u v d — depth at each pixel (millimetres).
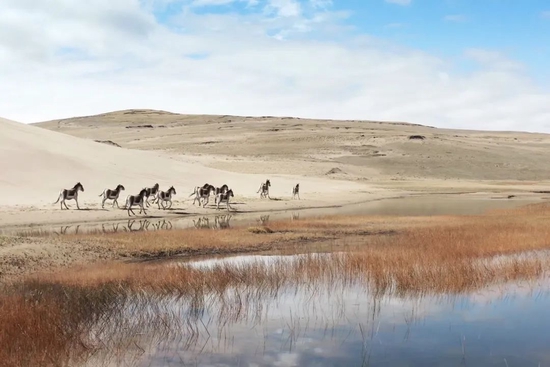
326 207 46656
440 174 106188
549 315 11438
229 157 101750
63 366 8219
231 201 46094
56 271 16422
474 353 9008
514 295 13414
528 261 16828
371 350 9125
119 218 34000
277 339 9656
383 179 91688
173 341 9523
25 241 19953
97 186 46406
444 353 8984
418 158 116188
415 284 14078
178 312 11555
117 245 21188
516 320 11102
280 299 12914
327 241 24328
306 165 95125
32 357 8273
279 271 15750
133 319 10906
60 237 22297
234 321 10914
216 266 15984
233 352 8984
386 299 12977
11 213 32438
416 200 56875
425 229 27406
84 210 35562
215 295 13188
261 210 42000
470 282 14500
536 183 93625
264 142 136750
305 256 19156
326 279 15180
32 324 9430
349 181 79688
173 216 36062
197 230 26703
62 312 10797
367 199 55938
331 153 119438
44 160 48188
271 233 26375
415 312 11703
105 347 9156
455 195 65875
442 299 13000
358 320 11047
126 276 14836
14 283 14195
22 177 43562
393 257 17359
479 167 114000
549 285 14555
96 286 13555
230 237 24203
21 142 50438
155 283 13844
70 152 53531
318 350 9117
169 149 127062
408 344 9445
